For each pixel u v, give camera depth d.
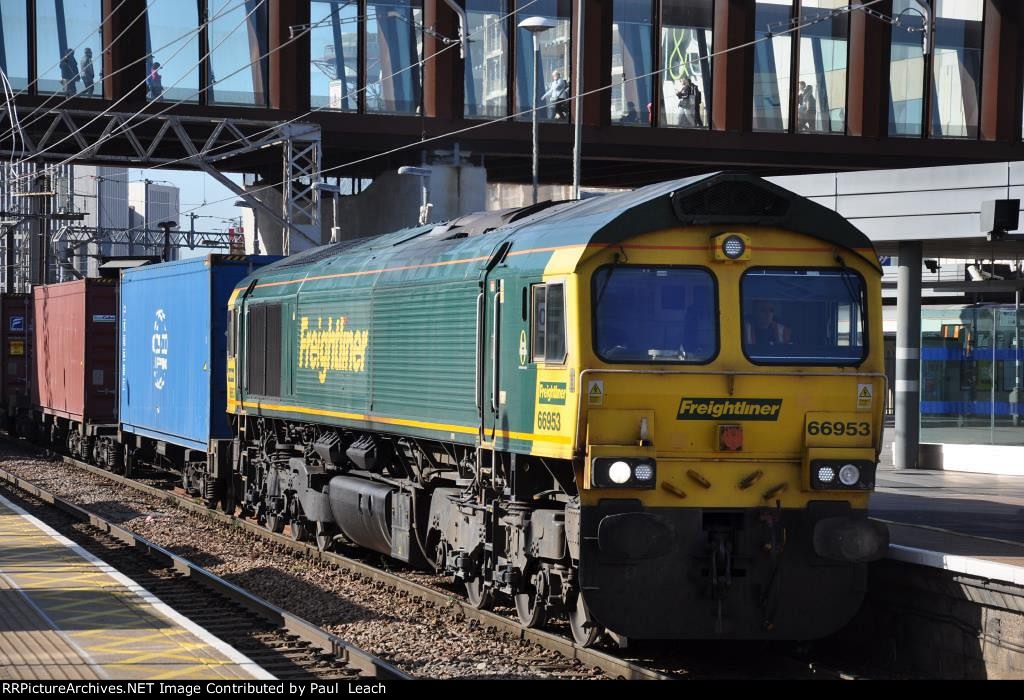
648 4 64.44
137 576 26.77
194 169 58.25
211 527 34.62
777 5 65.31
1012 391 42.62
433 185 63.88
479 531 21.80
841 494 18.61
